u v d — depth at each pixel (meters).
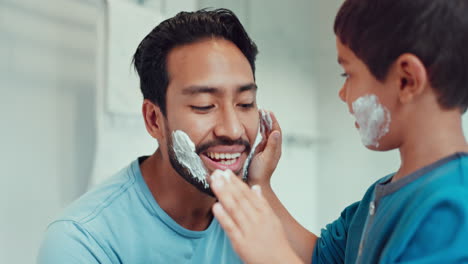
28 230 1.46
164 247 0.90
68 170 1.57
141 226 0.89
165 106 0.86
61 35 1.54
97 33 1.55
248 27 2.42
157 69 0.85
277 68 2.66
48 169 1.51
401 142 0.66
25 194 1.45
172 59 0.83
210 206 0.93
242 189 0.67
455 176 0.59
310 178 2.98
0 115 1.38
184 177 0.86
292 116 2.79
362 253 0.69
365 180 2.90
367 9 0.64
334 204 3.01
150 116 0.91
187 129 0.83
